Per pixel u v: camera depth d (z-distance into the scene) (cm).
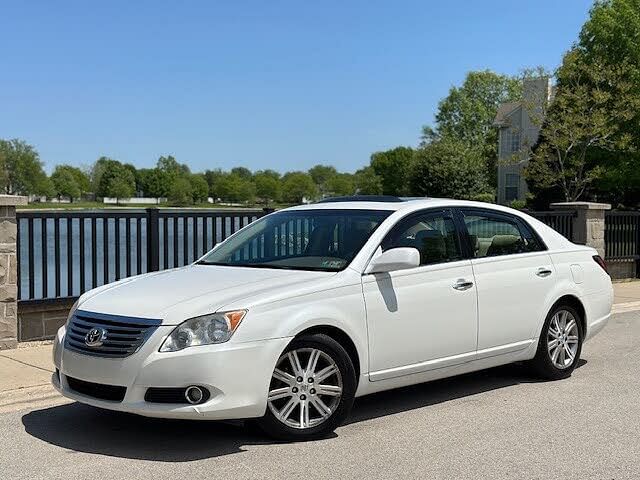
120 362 495
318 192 14962
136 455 509
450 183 6047
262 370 505
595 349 905
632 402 654
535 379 739
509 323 674
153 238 967
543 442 541
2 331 836
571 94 3084
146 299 527
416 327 596
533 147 3988
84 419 598
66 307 895
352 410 627
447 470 482
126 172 11762
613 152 3250
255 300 514
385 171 10731
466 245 654
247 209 1070
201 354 486
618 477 471
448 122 7912
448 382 729
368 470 480
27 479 466
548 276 716
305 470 479
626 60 3102
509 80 7781
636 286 1540
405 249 566
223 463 492
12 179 9950
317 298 540
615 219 1631
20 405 641
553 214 1495
